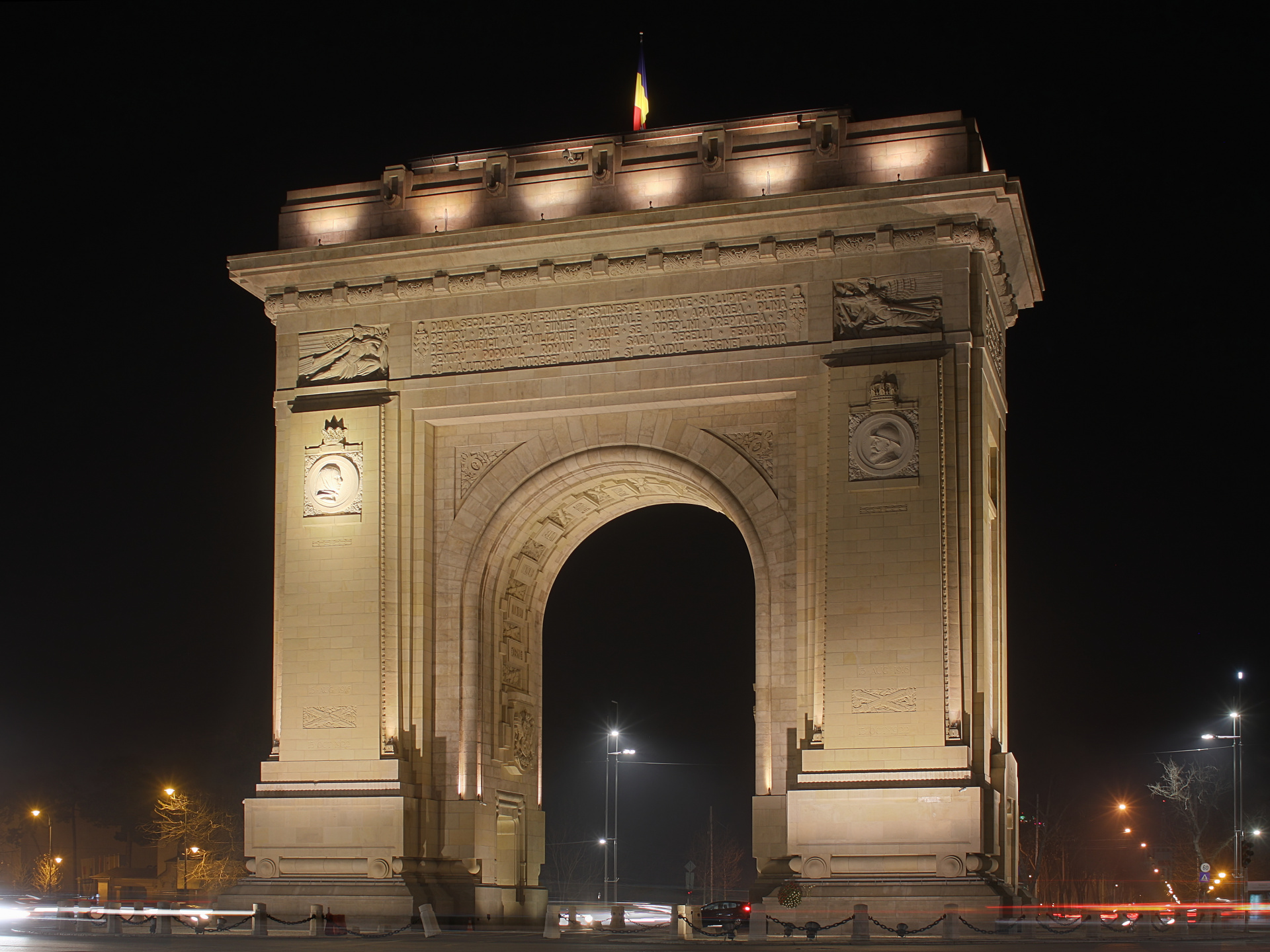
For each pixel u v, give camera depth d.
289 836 63.31
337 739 63.88
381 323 67.12
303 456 66.62
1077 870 153.50
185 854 134.62
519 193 66.31
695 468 62.91
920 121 61.72
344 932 59.78
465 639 65.12
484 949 50.50
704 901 139.12
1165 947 51.72
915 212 60.47
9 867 156.88
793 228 61.88
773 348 61.62
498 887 66.31
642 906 118.56
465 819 63.84
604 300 64.38
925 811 56.38
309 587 65.50
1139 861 158.50
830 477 59.69
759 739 60.38
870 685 58.00
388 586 64.81
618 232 63.38
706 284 63.12
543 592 73.12
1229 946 54.19
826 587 59.06
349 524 65.44
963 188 59.31
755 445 62.38
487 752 65.81
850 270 61.38
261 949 50.44
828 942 53.12
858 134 62.38
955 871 55.53
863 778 57.31
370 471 65.56
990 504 64.06
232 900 62.84
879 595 58.50
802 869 57.00
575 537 72.88
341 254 66.88
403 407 66.12
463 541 65.56
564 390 64.06
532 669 72.00
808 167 62.62
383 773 62.97
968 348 59.53
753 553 61.62
